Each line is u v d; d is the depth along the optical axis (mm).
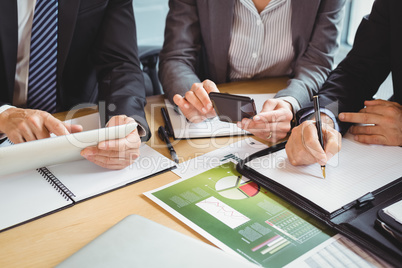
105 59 1448
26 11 1375
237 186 890
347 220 758
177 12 1546
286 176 901
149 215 808
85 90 1566
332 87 1260
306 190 846
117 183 899
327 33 1473
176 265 622
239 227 764
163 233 688
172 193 867
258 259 687
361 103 1241
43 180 910
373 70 1298
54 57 1398
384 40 1275
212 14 1480
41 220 794
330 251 704
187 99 1143
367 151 1006
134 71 1402
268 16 1492
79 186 890
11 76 1348
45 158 822
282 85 1452
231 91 1394
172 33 1551
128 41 1463
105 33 1460
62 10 1350
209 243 728
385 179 882
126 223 712
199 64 1648
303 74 1410
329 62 1488
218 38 1516
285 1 1458
